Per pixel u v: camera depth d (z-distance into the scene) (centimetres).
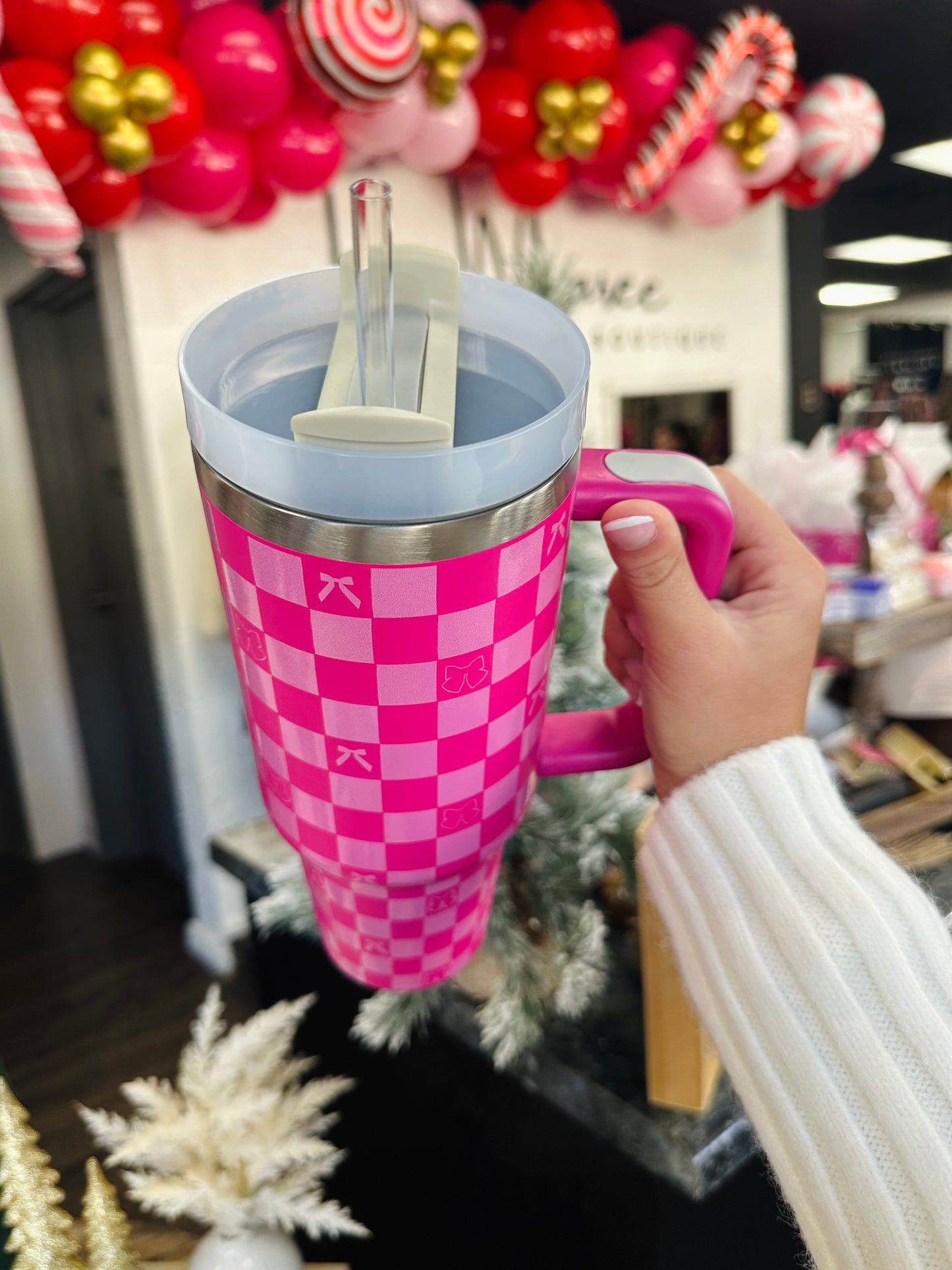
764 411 272
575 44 155
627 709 35
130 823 269
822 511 125
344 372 22
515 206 179
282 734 22
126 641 250
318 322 25
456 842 24
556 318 24
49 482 244
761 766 31
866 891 30
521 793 25
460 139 157
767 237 262
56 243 120
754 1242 74
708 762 33
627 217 225
